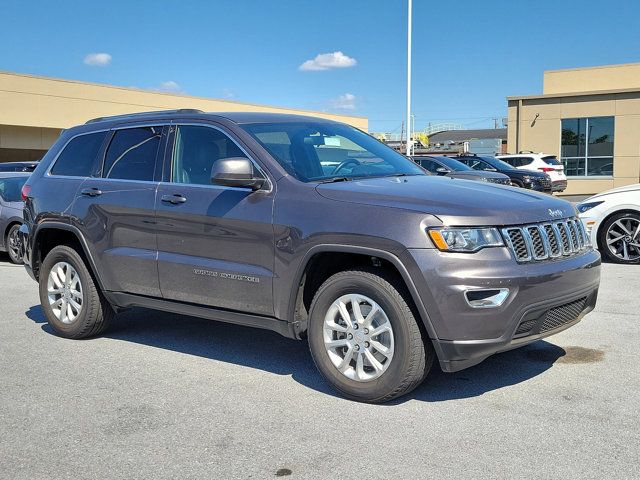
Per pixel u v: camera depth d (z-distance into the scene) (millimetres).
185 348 5711
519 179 19906
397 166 5371
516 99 32031
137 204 5352
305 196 4488
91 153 5996
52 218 6020
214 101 35125
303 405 4320
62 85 29312
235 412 4238
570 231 4488
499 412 4090
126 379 4934
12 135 29000
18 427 4102
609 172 30656
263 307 4676
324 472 3404
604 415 3996
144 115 5770
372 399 4254
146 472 3480
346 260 4508
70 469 3539
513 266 3982
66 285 6074
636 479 3221
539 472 3316
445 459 3494
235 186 4734
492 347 3949
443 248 3934
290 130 5211
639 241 9078
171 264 5133
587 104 30672
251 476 3396
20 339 6121
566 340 5547
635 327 5902
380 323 4211
